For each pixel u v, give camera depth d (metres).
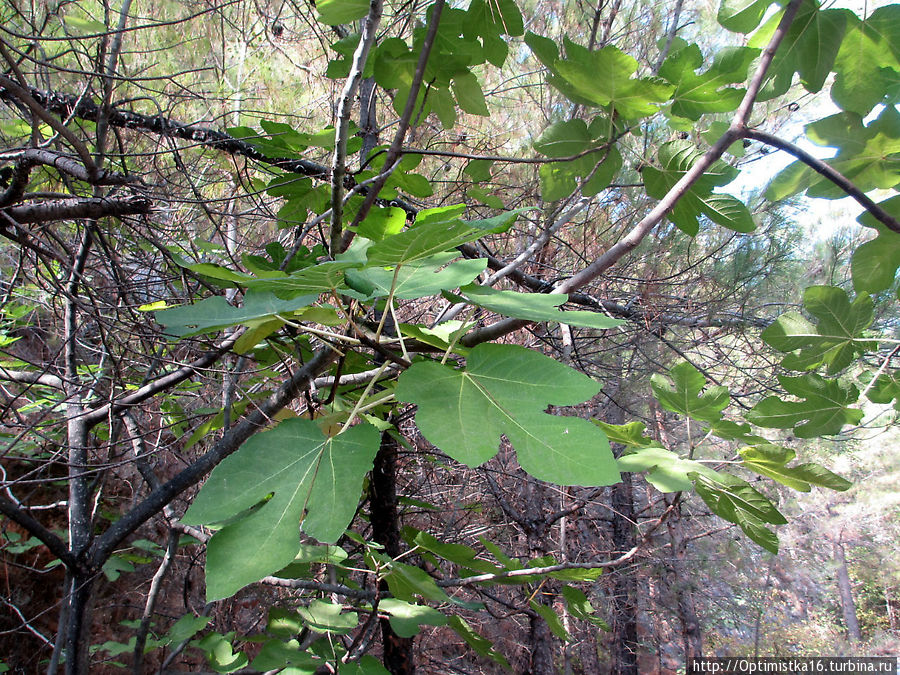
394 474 4.44
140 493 4.41
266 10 3.63
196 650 5.10
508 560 2.34
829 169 1.63
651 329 4.45
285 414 2.35
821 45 1.88
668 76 1.79
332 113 3.20
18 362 3.47
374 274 1.18
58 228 3.11
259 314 1.10
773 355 5.35
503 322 1.33
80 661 2.31
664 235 4.91
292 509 0.76
